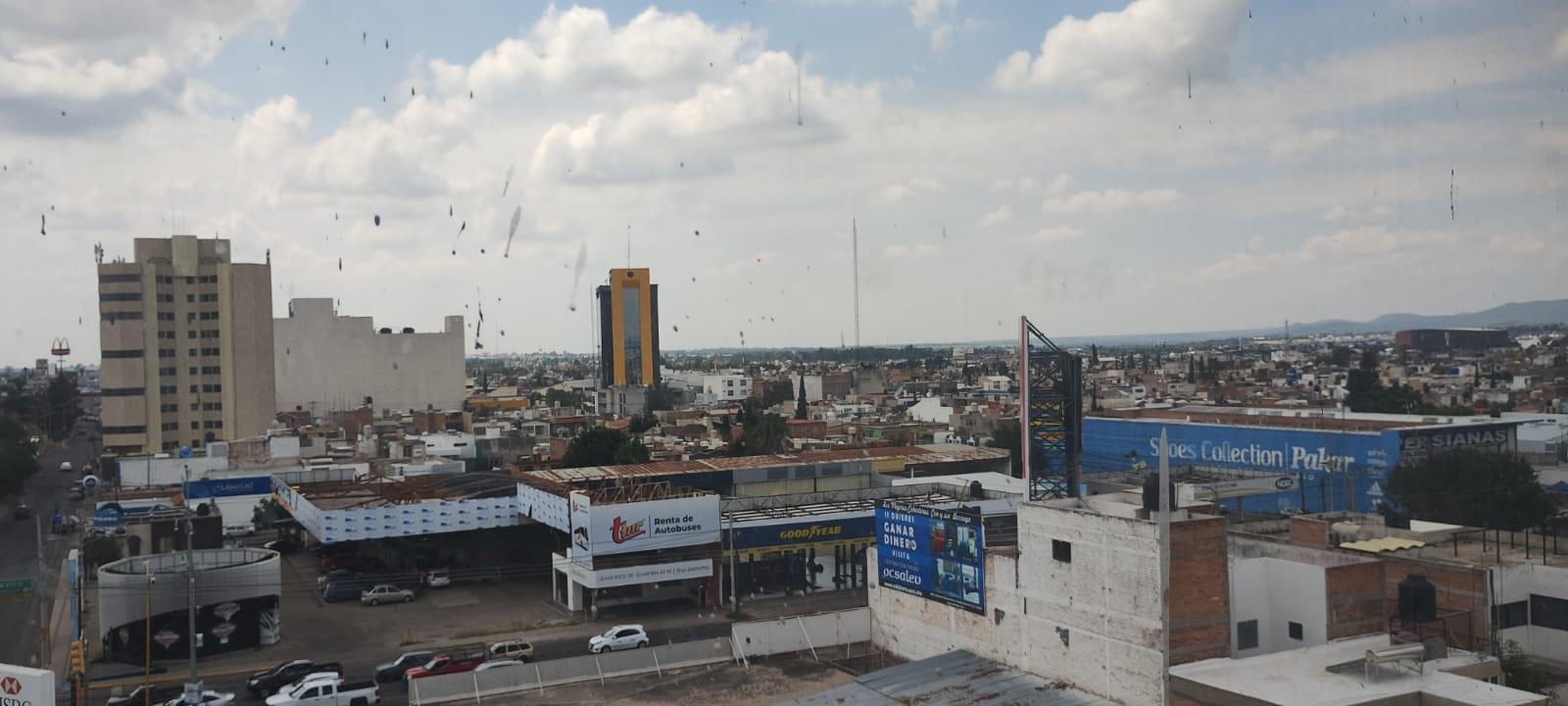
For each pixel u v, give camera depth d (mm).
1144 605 33750
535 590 74875
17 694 38438
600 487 72750
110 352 149750
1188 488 61594
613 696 41312
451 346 199125
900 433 139375
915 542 45312
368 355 192000
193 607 50625
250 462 117375
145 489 110812
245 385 156375
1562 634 45312
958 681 38406
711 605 67250
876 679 40062
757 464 82250
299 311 186500
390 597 70812
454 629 63125
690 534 66250
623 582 64125
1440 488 72812
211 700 48875
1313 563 40562
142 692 49312
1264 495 82688
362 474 110312
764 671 44062
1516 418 111500
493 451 138375
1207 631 34188
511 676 42531
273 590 60875
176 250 153250
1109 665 35062
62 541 95500
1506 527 69000
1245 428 89812
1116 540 34781
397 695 50438
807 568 72562
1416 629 40719
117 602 57625
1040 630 38094
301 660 55781
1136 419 102938
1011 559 39562
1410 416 101938
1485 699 29672
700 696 40969
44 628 59125
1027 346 65312
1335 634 37125
